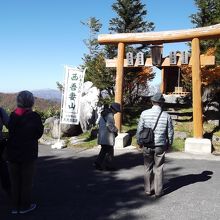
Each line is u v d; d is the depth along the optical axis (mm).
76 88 12453
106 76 15891
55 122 14141
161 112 6414
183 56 12000
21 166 5637
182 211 5914
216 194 6895
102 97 15773
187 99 16719
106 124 8625
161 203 6316
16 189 5699
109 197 6648
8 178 6250
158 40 12141
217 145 12266
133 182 7699
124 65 12953
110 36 12633
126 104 17328
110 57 17109
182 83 18906
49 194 6816
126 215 5715
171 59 12172
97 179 7957
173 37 11930
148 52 16875
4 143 6121
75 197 6641
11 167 5637
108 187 7316
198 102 11711
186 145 11508
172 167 9266
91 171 8711
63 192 6957
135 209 5996
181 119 15070
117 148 11977
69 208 6023
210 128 14156
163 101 6449
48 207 6062
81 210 5930
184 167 9273
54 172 8617
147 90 20359
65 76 12508
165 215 5719
